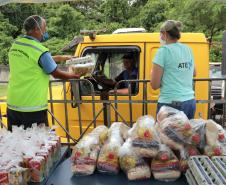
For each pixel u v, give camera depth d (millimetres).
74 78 3449
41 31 3549
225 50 5902
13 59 3506
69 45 4973
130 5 25078
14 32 24516
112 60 4602
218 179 1778
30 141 2250
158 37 4363
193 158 2084
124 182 2096
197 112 4410
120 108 4398
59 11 22312
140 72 4414
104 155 2189
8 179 1897
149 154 2115
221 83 6398
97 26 22109
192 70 3664
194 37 4367
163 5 21500
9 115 3605
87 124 4484
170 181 2109
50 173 2258
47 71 3434
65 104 4055
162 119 2268
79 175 2188
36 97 3484
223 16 15945
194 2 16406
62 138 4445
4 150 2102
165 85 3545
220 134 2246
